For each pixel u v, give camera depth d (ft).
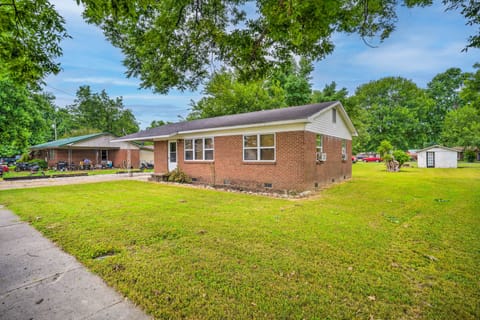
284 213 18.42
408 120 120.47
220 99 78.33
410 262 10.08
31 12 12.17
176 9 14.82
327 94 71.72
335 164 38.29
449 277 8.87
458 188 30.71
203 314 6.84
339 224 15.42
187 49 17.38
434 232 13.79
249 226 14.98
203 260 10.21
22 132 68.49
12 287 8.28
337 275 8.98
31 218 17.07
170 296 7.67
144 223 15.61
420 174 51.44
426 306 7.21
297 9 10.11
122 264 9.85
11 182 41.88
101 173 63.46
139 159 92.07
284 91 78.28
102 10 10.78
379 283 8.44
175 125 51.11
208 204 22.02
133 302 7.41
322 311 6.95
